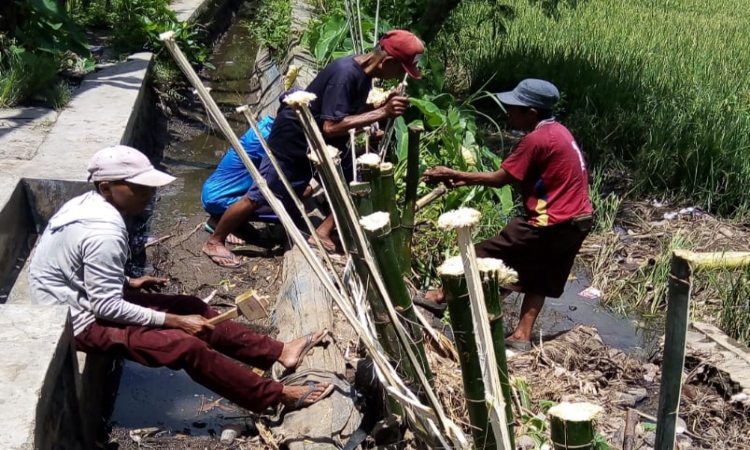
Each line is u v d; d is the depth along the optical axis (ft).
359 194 11.30
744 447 13.96
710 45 38.99
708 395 15.25
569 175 15.56
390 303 9.51
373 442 12.07
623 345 17.97
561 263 16.25
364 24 25.79
